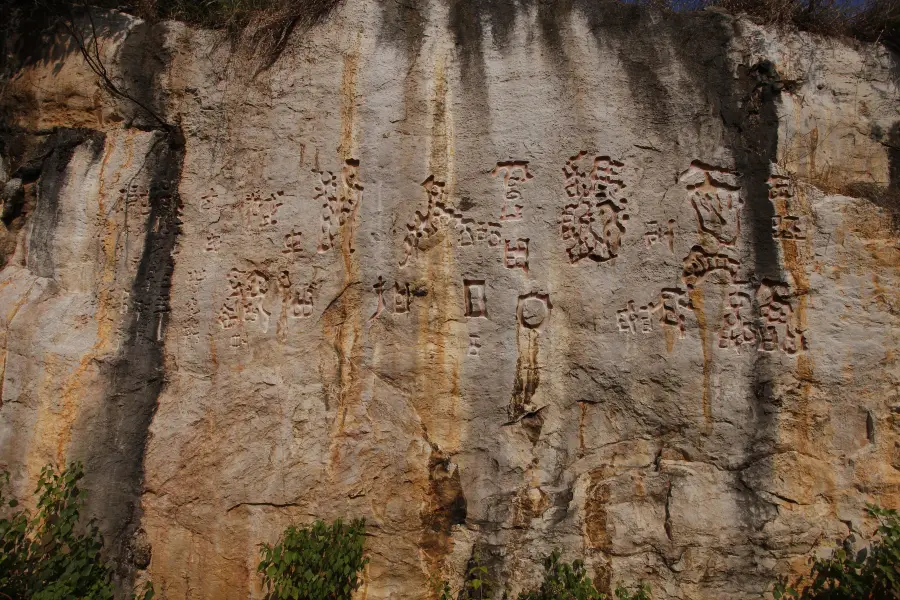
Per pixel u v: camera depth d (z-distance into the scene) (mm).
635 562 3615
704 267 3740
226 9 4402
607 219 3805
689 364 3684
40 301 4195
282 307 3979
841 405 3664
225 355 4000
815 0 4066
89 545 3699
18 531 3564
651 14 3969
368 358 3865
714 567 3570
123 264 4203
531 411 3752
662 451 3693
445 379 3807
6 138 4457
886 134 3930
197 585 3814
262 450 3863
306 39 4133
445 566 3715
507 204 3867
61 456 3955
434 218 3895
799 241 3746
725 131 3836
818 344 3676
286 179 4051
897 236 3768
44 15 4484
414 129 3955
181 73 4270
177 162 4234
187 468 3895
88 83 4348
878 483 3615
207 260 4109
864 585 3330
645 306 3738
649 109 3861
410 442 3783
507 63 3973
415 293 3857
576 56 3934
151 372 4035
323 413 3861
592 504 3684
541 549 3666
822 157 3863
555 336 3771
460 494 3736
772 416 3646
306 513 3795
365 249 3910
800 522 3582
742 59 3912
